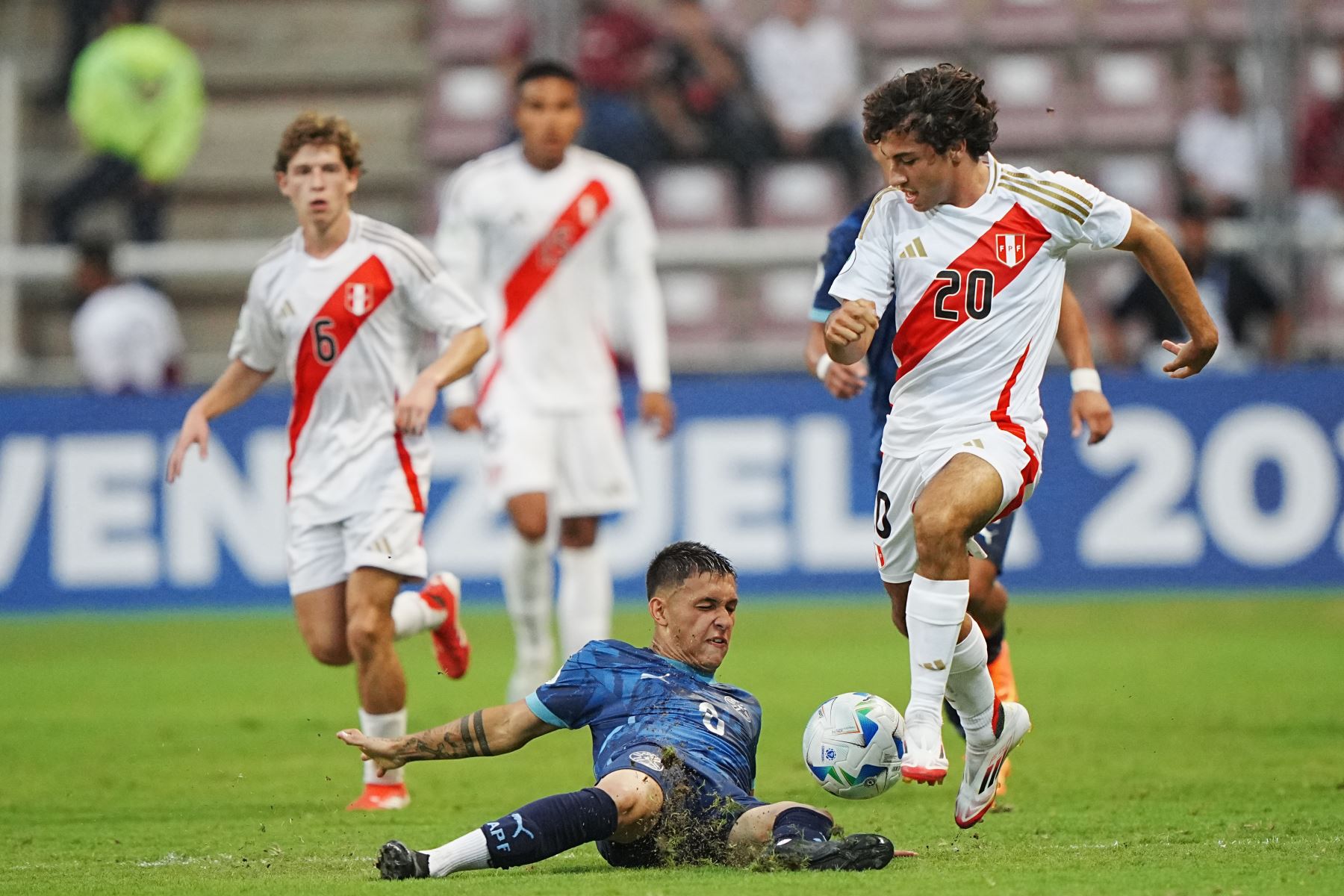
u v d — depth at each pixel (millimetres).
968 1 52969
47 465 44188
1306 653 36312
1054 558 44375
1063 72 53062
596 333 31547
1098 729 26922
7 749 26375
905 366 17203
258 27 55344
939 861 16016
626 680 16281
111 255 46438
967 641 16734
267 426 44219
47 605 44188
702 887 14289
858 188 50094
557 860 16562
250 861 17141
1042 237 16906
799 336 50094
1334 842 17188
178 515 44188
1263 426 43969
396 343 22031
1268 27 46219
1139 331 46500
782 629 41062
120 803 21578
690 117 49594
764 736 26703
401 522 21594
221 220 52812
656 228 49656
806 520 43906
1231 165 48906
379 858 15414
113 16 50500
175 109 49750
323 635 21875
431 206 53344
